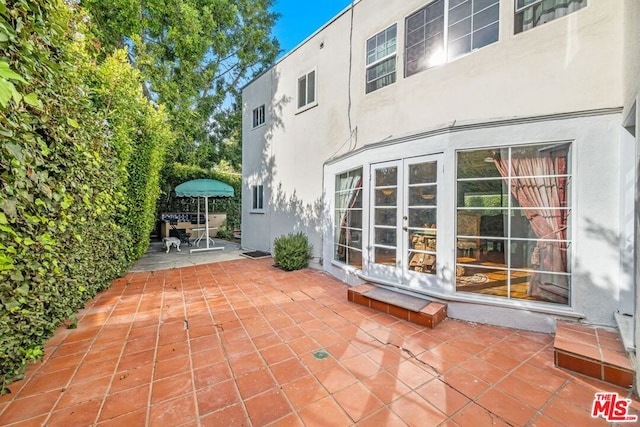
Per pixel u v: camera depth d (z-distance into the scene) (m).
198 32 13.52
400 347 3.46
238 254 10.26
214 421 2.26
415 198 4.86
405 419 2.28
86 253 4.46
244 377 2.85
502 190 4.17
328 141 7.66
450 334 3.81
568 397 2.54
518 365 3.06
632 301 3.40
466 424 2.23
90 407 2.41
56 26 2.78
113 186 5.46
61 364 3.06
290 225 9.26
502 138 4.05
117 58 6.38
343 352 3.35
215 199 15.92
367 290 5.18
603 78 3.58
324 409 2.39
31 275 2.80
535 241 4.02
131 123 6.62
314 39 8.16
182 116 14.03
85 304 4.86
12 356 2.55
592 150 3.60
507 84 4.25
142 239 7.94
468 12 4.69
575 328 3.49
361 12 6.59
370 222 5.59
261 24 19.05
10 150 2.02
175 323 4.19
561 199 3.85
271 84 10.21
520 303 3.96
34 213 2.74
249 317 4.43
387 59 6.02
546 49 3.95
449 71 4.86
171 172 14.13
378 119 6.11
